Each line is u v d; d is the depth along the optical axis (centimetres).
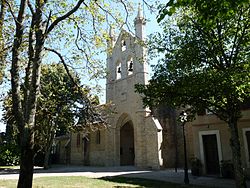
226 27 1286
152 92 1346
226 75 1097
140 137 3152
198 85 1174
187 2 561
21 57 1049
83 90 1140
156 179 1916
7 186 1472
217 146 2091
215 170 2106
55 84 2269
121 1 1022
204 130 2183
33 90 832
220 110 1338
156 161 2955
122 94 3591
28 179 782
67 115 2417
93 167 3438
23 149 798
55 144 4966
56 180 1775
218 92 1191
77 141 4400
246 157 1912
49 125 2822
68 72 1084
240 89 1089
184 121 1619
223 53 1297
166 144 3123
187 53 1311
